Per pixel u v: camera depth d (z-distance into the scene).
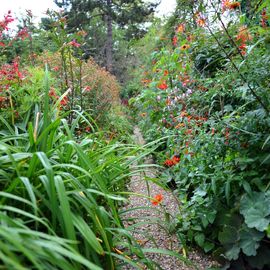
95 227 1.20
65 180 1.19
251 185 1.66
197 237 1.71
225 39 2.37
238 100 2.33
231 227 1.55
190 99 2.84
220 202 1.70
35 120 1.72
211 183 1.72
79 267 1.02
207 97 2.33
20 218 1.10
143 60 9.20
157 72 4.37
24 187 1.10
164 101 3.63
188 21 3.37
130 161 1.67
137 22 15.05
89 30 16.09
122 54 16.81
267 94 1.58
